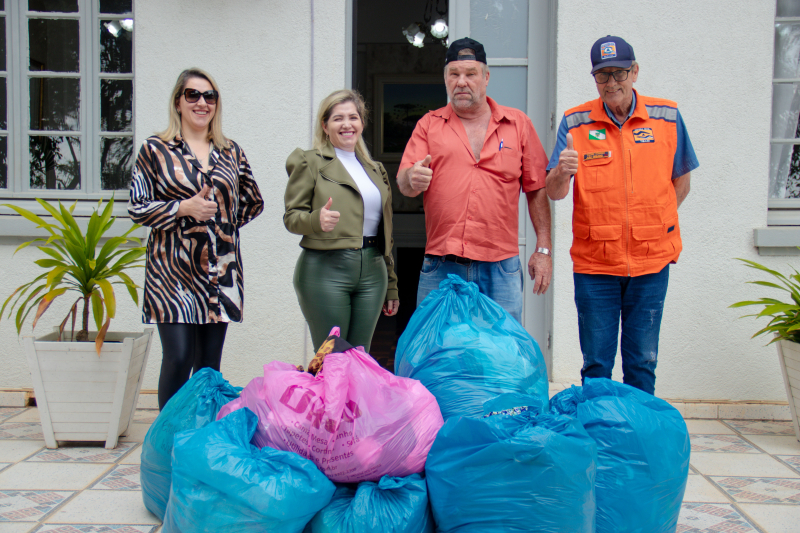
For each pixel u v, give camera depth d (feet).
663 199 8.27
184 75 8.34
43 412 8.75
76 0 11.64
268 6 11.18
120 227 11.22
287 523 5.40
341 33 11.25
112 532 6.44
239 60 11.23
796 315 9.61
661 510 6.01
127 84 11.69
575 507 5.32
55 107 11.77
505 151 8.17
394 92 27.89
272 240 11.38
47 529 6.47
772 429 10.46
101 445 9.07
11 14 11.57
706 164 11.25
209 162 8.43
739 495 7.62
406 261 26.32
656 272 8.31
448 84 8.14
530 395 6.59
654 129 8.29
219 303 8.25
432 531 5.82
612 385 6.78
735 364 11.31
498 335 6.89
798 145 11.76
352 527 5.43
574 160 7.59
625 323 8.64
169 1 11.13
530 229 11.85
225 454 5.52
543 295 11.85
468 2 11.81
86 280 9.15
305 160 8.27
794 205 11.68
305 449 5.96
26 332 11.21
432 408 6.14
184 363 8.14
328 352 6.58
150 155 8.18
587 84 11.25
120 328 11.28
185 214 7.89
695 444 9.61
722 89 11.18
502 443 5.27
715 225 11.27
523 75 11.89
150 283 8.10
